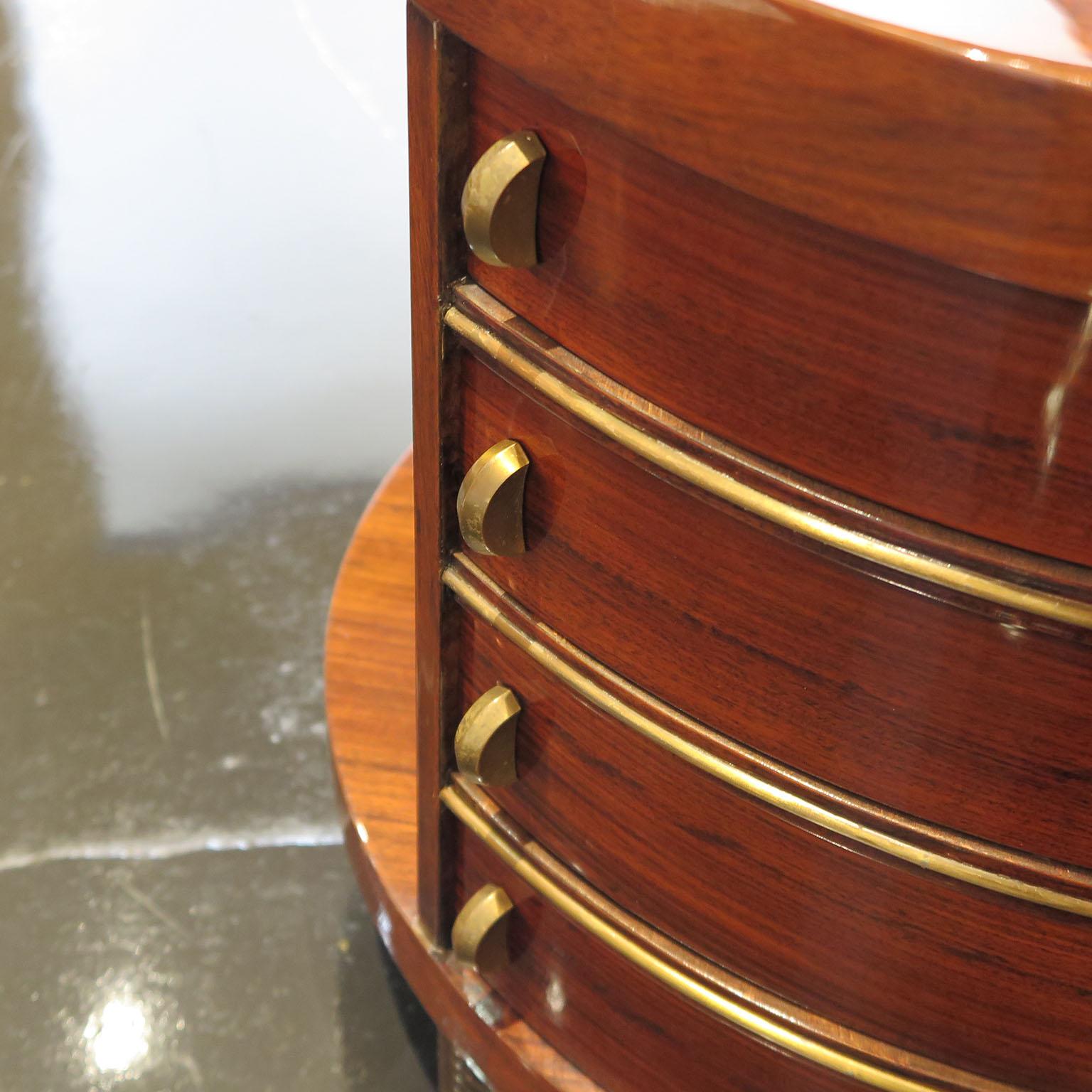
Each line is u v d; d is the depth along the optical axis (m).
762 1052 0.65
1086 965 0.54
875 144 0.38
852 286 0.42
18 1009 1.01
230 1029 1.01
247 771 1.18
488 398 0.57
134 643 1.27
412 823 0.87
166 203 1.80
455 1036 0.83
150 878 1.10
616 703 0.59
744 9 0.38
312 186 1.85
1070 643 0.45
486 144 0.50
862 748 0.52
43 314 1.62
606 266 0.48
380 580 1.03
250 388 1.54
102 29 2.09
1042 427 0.41
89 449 1.46
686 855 0.61
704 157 0.41
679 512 0.52
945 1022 0.59
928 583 0.46
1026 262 0.38
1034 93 0.35
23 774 1.16
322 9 2.16
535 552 0.59
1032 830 0.51
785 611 0.51
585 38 0.42
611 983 0.70
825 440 0.46
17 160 1.85
